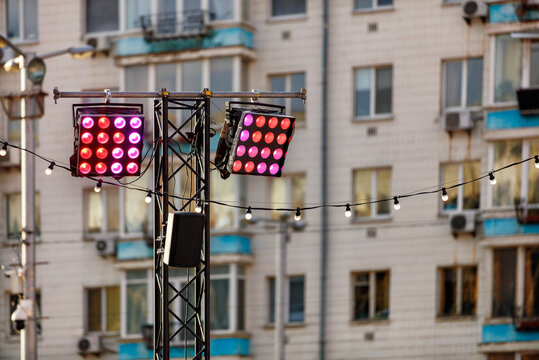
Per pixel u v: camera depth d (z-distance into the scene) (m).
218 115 80.75
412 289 78.50
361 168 79.94
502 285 76.69
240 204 81.19
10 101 62.75
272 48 81.75
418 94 79.12
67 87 85.75
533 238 75.75
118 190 84.88
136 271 82.94
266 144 39.62
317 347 79.94
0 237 87.06
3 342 86.94
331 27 81.00
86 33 86.00
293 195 81.25
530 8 76.06
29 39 87.31
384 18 80.00
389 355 78.69
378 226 79.38
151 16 82.56
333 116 80.69
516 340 75.94
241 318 81.31
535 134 75.94
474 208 77.94
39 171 86.06
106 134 39.75
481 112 77.81
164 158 41.84
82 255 85.25
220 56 81.19
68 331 85.12
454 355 77.50
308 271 80.44
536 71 76.44
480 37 77.94
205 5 81.50
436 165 78.50
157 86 82.44
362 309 79.56
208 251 41.94
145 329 82.19
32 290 60.94
